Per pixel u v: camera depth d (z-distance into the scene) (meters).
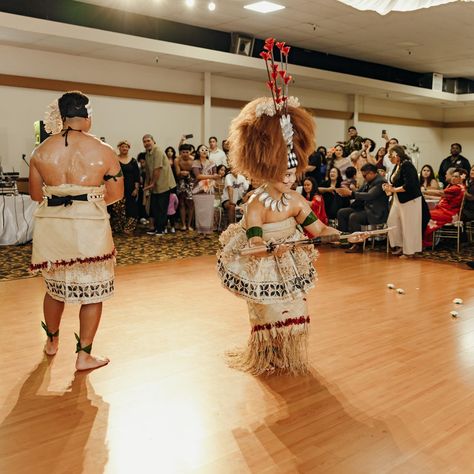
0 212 6.94
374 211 7.18
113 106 9.43
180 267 5.86
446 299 4.72
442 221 7.16
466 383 2.97
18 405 2.65
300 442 2.33
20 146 8.51
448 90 14.20
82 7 7.72
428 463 2.17
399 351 3.44
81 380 2.94
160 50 8.48
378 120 14.20
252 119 2.92
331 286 5.16
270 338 3.04
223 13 8.20
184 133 10.44
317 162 9.21
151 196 8.34
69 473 2.09
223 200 8.74
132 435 2.38
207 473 2.10
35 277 5.25
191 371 3.08
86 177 2.97
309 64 10.78
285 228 3.00
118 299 4.55
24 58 8.35
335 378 3.01
